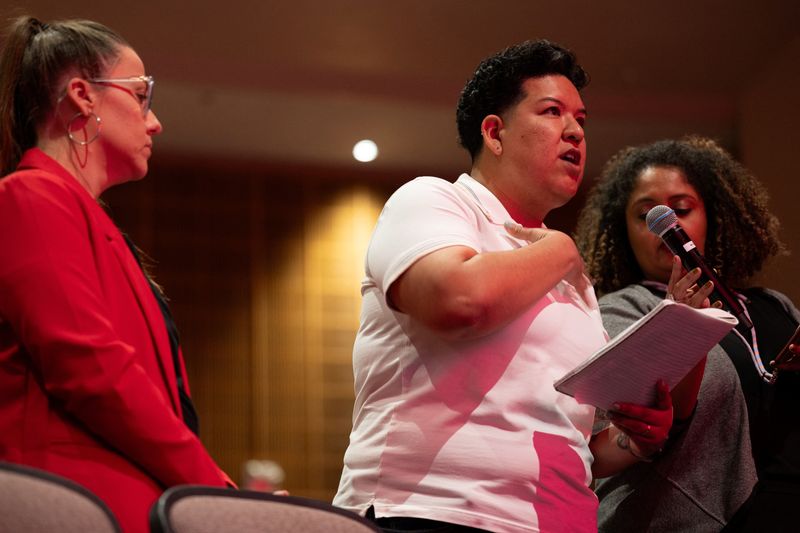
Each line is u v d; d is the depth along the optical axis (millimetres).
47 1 10047
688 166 4688
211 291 12797
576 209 13102
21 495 2066
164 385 2816
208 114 12266
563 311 3451
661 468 4016
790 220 11398
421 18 10805
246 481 11547
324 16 10750
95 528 2129
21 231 2629
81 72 3010
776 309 4391
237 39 11086
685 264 3867
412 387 3248
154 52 11141
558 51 3775
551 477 3182
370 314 3428
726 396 4066
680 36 11289
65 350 2535
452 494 3096
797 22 11008
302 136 12859
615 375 3230
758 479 4043
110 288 2758
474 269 3049
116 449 2629
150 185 12883
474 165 3799
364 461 3242
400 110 12258
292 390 12727
